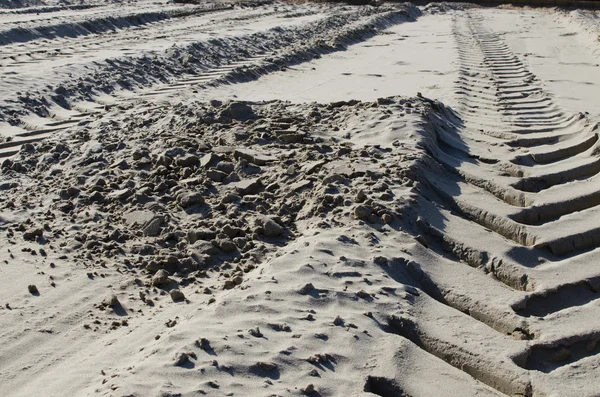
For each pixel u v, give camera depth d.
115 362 4.16
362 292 4.78
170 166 7.39
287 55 17.03
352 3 35.75
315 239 5.55
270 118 8.91
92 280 5.44
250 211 6.42
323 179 6.68
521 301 5.27
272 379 3.81
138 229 6.30
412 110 9.04
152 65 15.20
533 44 20.36
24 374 4.21
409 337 4.58
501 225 6.70
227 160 7.42
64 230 6.32
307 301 4.63
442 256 5.85
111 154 7.96
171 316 4.77
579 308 5.28
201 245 5.82
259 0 36.81
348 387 3.84
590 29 21.41
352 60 17.67
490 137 9.66
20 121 11.02
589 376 4.42
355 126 8.62
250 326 4.25
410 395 3.90
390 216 5.99
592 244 6.52
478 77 14.87
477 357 4.44
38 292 5.24
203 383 3.64
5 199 7.12
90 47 17.92
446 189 7.24
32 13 26.31
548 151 8.94
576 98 12.34
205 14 29.62
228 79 14.45
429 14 32.28
